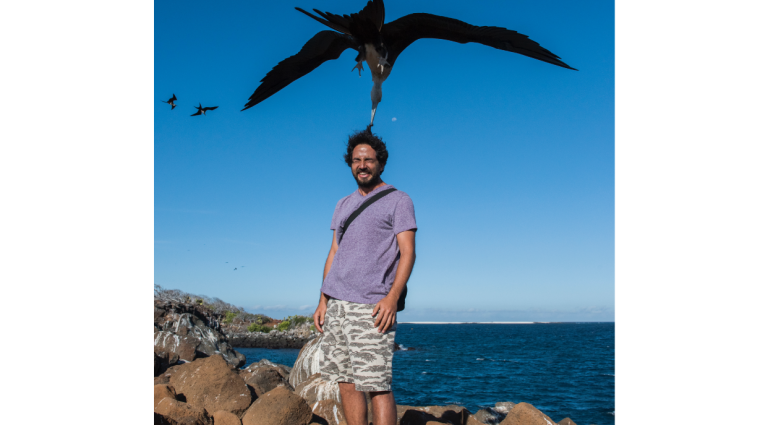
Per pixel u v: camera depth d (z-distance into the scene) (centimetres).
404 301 375
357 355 364
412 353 5034
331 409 563
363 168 387
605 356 4616
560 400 2153
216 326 1772
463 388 2417
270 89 373
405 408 595
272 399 525
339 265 386
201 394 588
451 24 350
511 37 341
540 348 5888
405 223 371
